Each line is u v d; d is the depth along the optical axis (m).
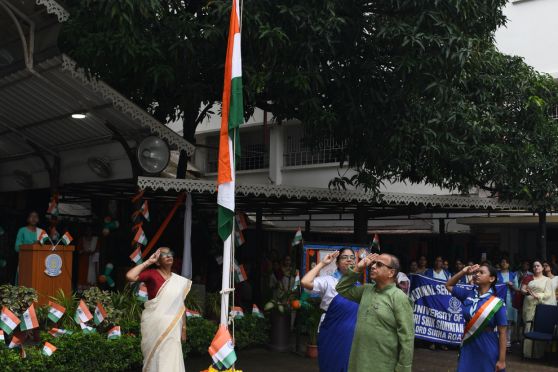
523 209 14.78
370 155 11.60
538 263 12.92
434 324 12.65
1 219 14.99
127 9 9.09
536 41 18.05
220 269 15.32
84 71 9.45
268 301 13.21
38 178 13.82
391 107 10.86
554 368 11.54
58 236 12.66
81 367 8.77
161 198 13.23
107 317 9.24
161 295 7.42
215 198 13.08
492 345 7.12
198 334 10.67
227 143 7.23
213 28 9.69
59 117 11.09
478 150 12.71
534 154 13.72
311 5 9.91
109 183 11.91
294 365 10.58
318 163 21.17
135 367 9.67
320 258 11.75
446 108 11.72
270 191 11.27
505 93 13.96
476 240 19.77
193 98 10.99
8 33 10.24
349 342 6.39
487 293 7.25
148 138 10.25
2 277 14.70
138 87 11.40
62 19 9.22
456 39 9.71
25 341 8.49
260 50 9.77
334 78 10.88
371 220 21.44
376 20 10.38
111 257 14.27
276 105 11.75
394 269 5.65
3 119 12.19
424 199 13.17
